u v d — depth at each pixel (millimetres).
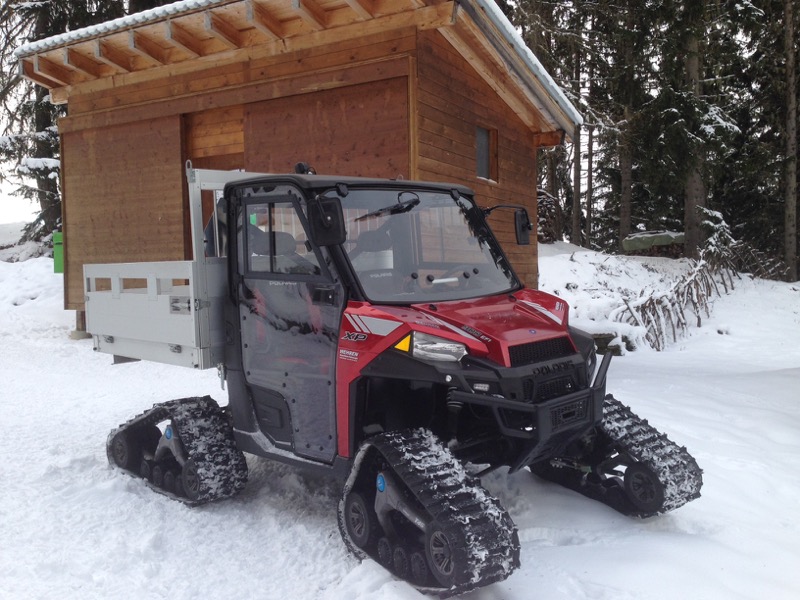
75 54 11039
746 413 6754
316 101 9430
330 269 3990
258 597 3510
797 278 21531
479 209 4863
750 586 3369
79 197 12055
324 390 4059
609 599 3236
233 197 4590
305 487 5074
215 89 10227
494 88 10695
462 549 3027
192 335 4680
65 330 14039
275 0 8820
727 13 19516
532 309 4191
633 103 20406
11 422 7156
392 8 8734
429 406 3953
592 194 30688
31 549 4020
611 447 4398
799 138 22500
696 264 17859
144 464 5234
